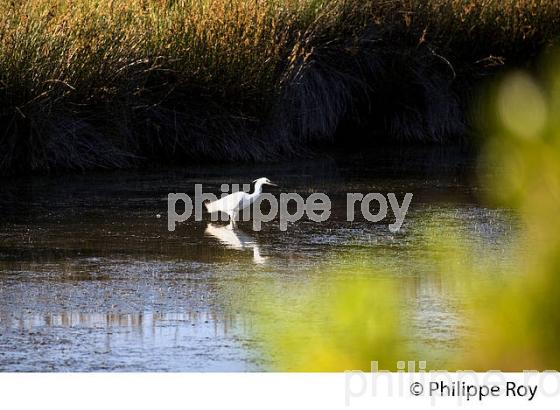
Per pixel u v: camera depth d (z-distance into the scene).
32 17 35.84
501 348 6.46
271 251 23.08
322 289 19.33
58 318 17.48
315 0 42.94
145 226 25.84
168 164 36.84
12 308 18.11
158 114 37.38
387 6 44.72
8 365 14.85
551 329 6.31
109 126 36.09
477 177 34.75
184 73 37.31
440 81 45.00
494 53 46.12
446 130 44.88
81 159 35.16
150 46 37.00
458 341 15.27
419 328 16.20
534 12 46.78
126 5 38.38
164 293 19.17
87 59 35.34
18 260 21.89
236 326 16.86
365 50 44.03
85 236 24.50
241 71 37.94
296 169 36.31
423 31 44.47
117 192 30.88
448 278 20.03
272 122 38.97
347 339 6.64
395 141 44.16
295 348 7.37
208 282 20.03
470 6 46.06
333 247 23.56
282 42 39.53
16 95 33.69
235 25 38.78
